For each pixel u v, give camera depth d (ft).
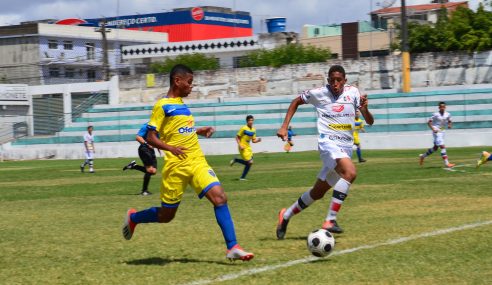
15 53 255.09
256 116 166.09
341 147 32.78
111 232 37.37
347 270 25.36
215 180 27.30
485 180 63.72
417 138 148.46
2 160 180.96
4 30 256.93
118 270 26.55
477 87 156.25
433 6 243.81
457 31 161.99
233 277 24.59
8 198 61.93
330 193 55.72
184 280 24.38
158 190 67.97
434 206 44.19
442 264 25.96
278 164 106.83
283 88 179.93
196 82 189.88
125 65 268.21
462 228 34.22
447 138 147.54
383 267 25.70
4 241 35.01
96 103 197.98
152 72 204.33
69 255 30.37
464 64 160.25
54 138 185.57
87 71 261.85
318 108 33.14
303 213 42.73
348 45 209.77
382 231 34.17
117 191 67.21
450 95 150.00
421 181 64.08
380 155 120.88
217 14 302.86
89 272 26.37
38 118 195.42
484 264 25.81
